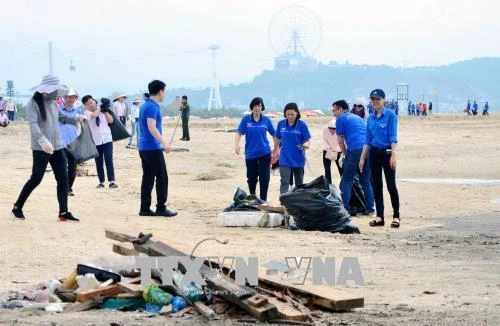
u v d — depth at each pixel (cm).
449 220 1808
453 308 875
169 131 5722
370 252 1298
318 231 1548
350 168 1795
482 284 1027
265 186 1891
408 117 8575
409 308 871
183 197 2109
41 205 1817
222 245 1328
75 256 1211
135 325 798
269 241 1393
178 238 1402
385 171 1653
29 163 3083
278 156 1902
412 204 2103
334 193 1573
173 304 858
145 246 981
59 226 1507
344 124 1797
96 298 891
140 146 1703
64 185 1578
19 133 4741
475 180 2731
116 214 1717
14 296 927
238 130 1892
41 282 991
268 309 815
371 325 795
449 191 2400
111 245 1309
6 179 2427
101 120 2223
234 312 846
